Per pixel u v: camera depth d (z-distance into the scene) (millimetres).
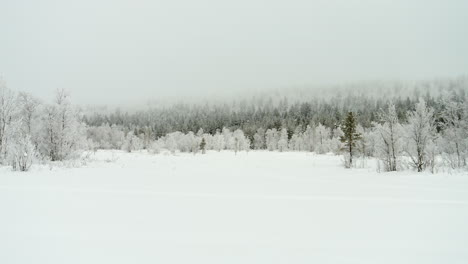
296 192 10070
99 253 4117
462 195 9500
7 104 19344
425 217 6320
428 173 17859
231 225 5629
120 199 8016
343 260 3943
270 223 5793
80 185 10672
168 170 19484
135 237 4840
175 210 6836
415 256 4113
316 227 5527
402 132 21281
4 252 4102
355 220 6062
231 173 18453
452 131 22250
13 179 11953
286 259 3963
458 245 4562
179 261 3865
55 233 4977
